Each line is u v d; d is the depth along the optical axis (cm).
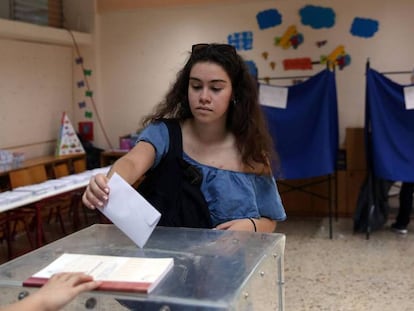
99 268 105
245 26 603
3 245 487
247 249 117
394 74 564
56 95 635
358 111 576
